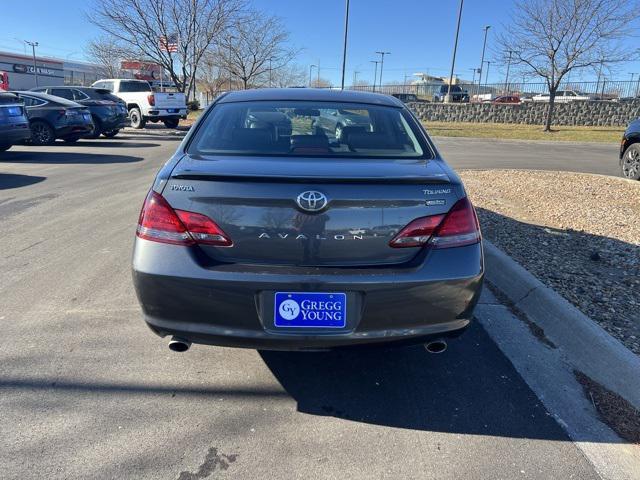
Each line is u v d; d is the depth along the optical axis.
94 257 4.81
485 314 3.74
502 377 2.97
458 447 2.39
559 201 7.27
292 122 3.17
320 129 3.12
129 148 14.32
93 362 3.02
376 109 3.39
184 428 2.48
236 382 2.88
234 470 2.21
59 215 6.33
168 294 2.40
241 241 2.38
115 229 5.75
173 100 21.06
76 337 3.30
